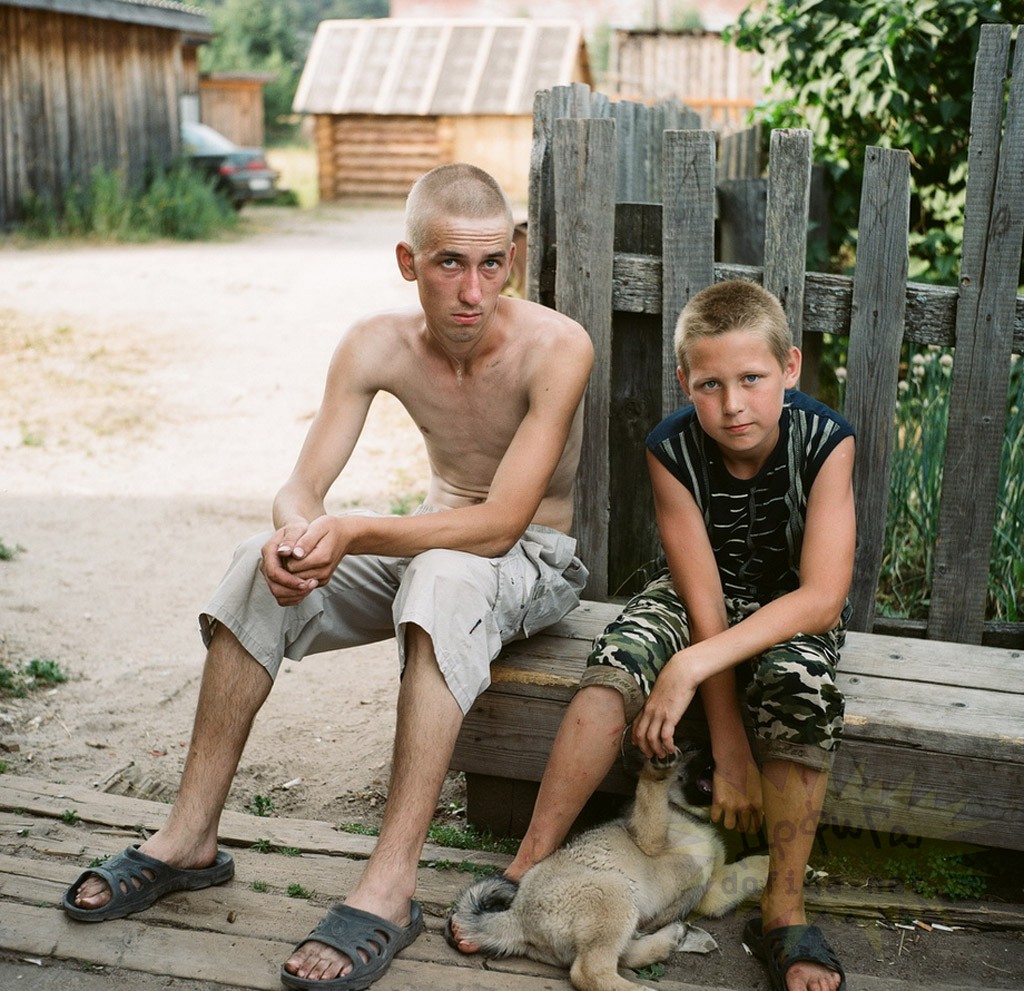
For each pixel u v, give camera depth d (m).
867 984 2.45
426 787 2.52
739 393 2.60
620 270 3.49
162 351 9.19
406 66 23.44
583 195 3.45
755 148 6.85
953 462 3.41
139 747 3.65
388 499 6.10
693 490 2.80
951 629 3.52
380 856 2.48
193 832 2.67
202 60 41.81
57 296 11.09
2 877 2.68
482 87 22.75
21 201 15.99
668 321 3.47
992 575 4.09
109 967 2.41
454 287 2.66
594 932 2.39
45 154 16.25
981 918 2.71
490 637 2.65
